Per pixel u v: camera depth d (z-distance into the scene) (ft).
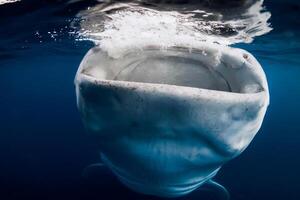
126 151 5.88
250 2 15.87
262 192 40.47
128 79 7.44
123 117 5.27
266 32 24.25
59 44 35.22
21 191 37.40
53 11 20.67
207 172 6.48
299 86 110.63
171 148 5.53
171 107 4.97
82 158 64.49
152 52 7.55
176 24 19.10
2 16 22.77
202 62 7.59
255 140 101.45
